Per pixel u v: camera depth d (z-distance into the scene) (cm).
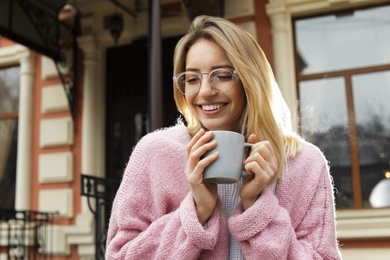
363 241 414
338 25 465
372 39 453
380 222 405
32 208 548
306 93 459
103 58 564
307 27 473
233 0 480
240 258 109
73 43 555
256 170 100
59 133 548
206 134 98
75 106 550
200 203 102
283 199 114
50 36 530
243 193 103
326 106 450
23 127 561
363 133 438
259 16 476
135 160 119
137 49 538
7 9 481
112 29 527
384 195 423
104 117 557
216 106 111
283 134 119
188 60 113
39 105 567
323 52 464
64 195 533
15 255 484
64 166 538
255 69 112
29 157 556
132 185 116
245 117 115
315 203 115
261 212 101
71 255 519
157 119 322
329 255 110
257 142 111
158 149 118
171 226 104
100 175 537
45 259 517
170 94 530
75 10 559
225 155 97
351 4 455
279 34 461
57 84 562
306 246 108
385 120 435
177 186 114
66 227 519
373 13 456
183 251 101
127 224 112
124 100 557
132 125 550
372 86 445
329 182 119
